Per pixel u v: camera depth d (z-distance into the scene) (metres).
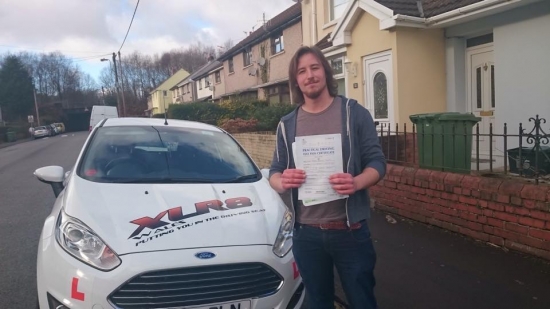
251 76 24.80
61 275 2.62
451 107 8.41
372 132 2.35
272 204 3.41
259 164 10.92
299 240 2.44
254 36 23.28
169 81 61.53
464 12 7.08
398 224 5.30
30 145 30.53
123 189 3.34
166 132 4.47
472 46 8.15
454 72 8.28
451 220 4.85
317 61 2.35
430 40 8.29
